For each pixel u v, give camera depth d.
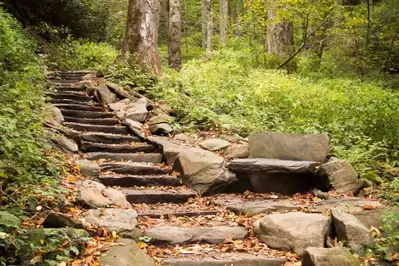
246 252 4.39
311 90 10.05
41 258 3.65
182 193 5.87
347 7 15.28
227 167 6.34
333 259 3.85
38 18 17.08
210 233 4.67
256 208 5.30
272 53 14.95
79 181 5.63
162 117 8.34
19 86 7.29
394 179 6.27
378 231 4.57
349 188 5.94
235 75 11.66
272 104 9.67
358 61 15.07
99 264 3.70
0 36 9.38
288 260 4.23
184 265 4.04
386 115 8.43
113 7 21.39
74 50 15.02
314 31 14.58
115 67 11.08
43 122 6.78
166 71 12.64
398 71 15.20
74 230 4.05
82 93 9.70
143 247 4.33
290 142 6.67
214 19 24.53
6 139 5.18
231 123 8.29
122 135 7.80
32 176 5.03
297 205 5.41
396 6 15.52
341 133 8.06
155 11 11.69
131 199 5.63
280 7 14.25
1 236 3.52
